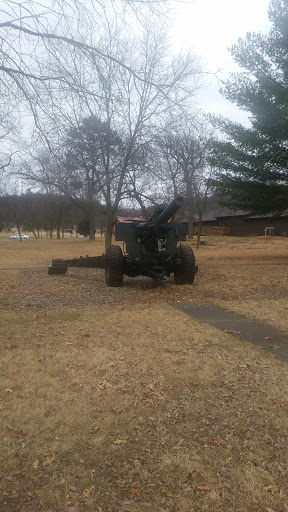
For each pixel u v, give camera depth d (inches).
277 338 202.8
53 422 119.1
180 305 289.1
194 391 140.0
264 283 394.6
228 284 387.2
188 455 103.2
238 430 114.7
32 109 234.5
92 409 126.8
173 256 382.9
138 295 333.1
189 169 738.2
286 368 161.0
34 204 1851.6
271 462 100.5
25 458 102.5
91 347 187.9
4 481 93.9
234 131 596.1
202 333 211.3
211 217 1856.5
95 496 89.4
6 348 186.7
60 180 299.3
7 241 1752.0
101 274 483.5
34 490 91.1
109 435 112.3
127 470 97.9
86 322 236.5
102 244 1253.7
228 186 594.6
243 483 93.3
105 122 268.2
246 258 681.0
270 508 85.7
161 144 433.1
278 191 605.9
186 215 1294.3
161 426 116.7
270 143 578.9
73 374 154.0
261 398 134.3
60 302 301.7
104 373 156.0
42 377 151.8
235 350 183.2
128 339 200.8
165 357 173.8
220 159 598.9
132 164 473.7
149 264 375.6
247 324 231.5
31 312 262.8
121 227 375.9
